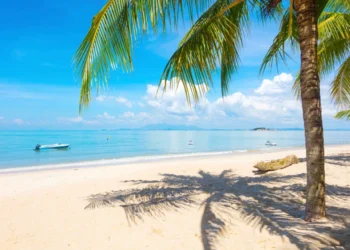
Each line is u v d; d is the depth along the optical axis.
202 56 4.14
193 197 6.14
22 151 30.97
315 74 3.60
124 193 7.00
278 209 4.65
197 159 18.56
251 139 65.19
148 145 42.97
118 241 3.88
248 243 3.36
